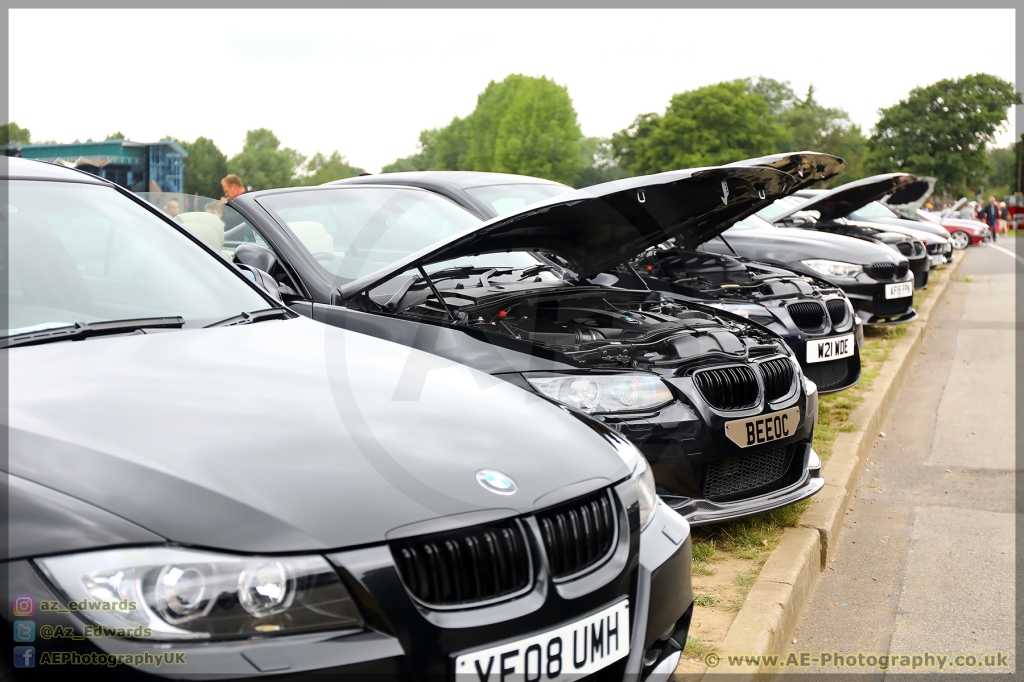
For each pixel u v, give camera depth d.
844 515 4.25
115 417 1.68
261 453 1.63
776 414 3.40
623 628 1.81
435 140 80.62
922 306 10.95
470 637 1.55
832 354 5.58
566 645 1.68
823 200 8.93
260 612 1.42
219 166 69.31
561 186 6.09
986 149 92.81
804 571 3.32
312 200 4.28
